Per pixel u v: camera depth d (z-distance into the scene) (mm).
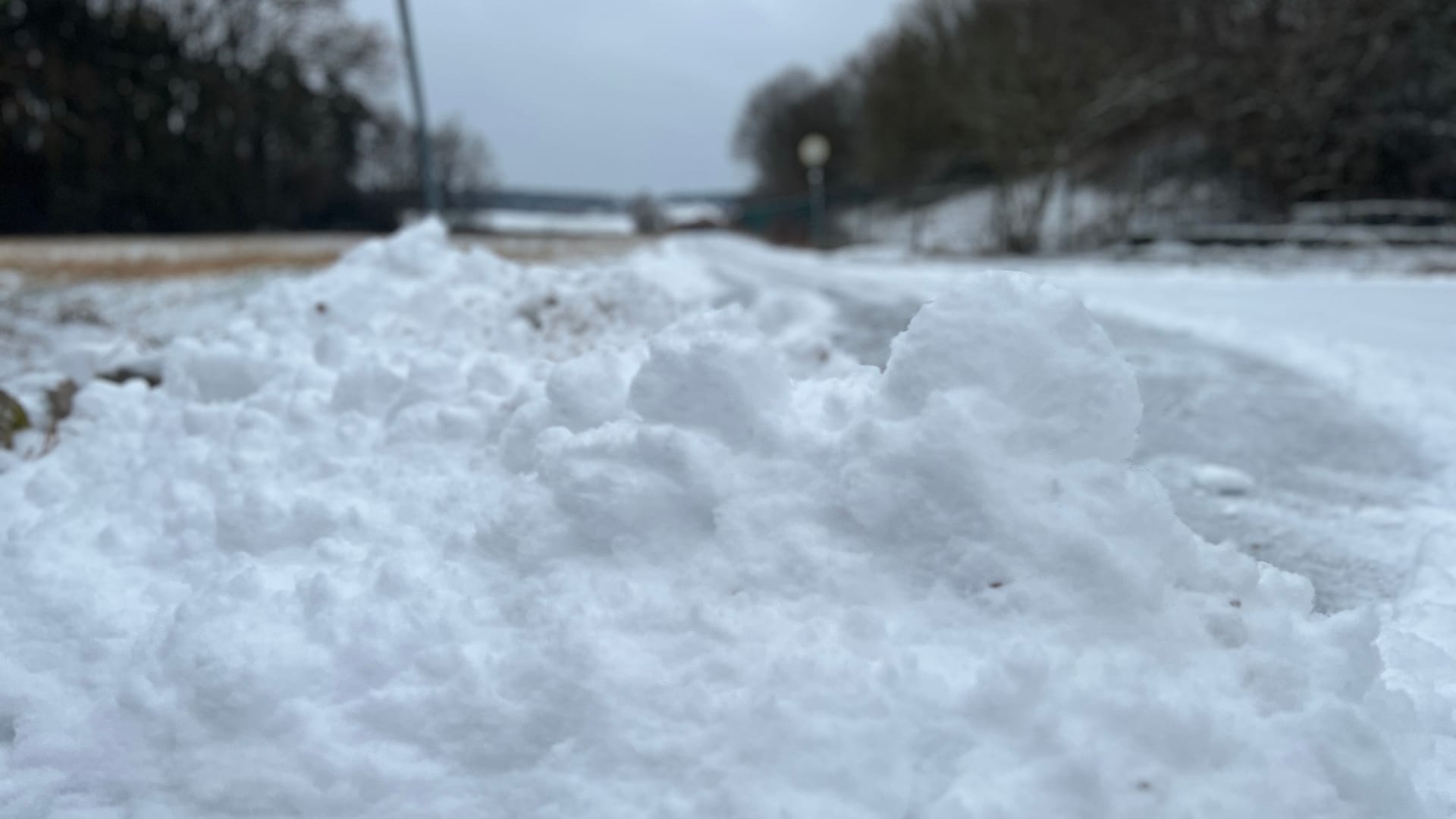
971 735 1707
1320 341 6789
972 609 1979
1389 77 22328
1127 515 2064
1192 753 1686
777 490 2273
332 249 19688
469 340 5066
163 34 37969
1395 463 4258
